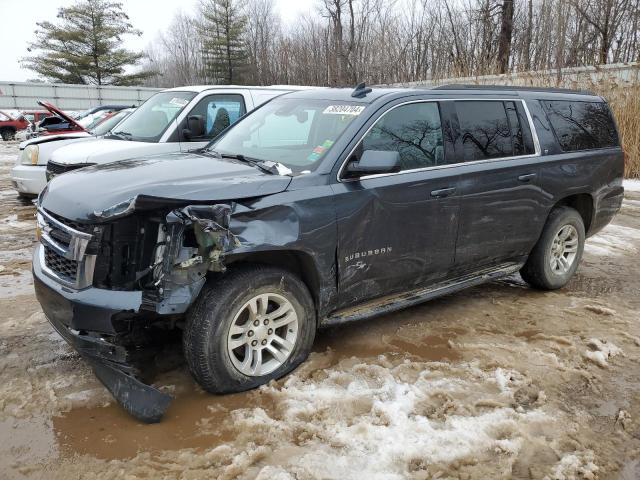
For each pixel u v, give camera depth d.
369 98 4.02
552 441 2.95
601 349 4.01
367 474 2.62
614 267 6.19
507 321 4.56
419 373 3.58
